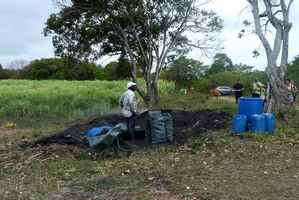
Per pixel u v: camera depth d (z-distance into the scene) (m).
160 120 12.54
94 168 10.44
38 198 8.42
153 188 8.77
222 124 14.28
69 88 34.88
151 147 12.34
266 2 16.88
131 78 32.38
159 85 41.56
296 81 41.72
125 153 11.69
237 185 8.88
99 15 28.53
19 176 10.04
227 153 11.56
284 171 9.97
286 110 16.12
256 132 13.52
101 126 14.04
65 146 12.44
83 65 32.00
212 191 8.49
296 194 8.34
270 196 8.23
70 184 9.27
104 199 8.25
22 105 24.44
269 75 16.45
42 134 15.79
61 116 23.58
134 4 28.23
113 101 30.00
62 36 30.19
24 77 75.31
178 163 10.64
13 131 17.83
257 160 10.98
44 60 68.00
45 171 10.36
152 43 29.97
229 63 64.75
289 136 13.48
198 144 12.30
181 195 8.33
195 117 15.27
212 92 43.66
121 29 28.95
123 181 9.24
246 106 13.81
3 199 8.40
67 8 28.78
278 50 16.58
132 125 12.98
